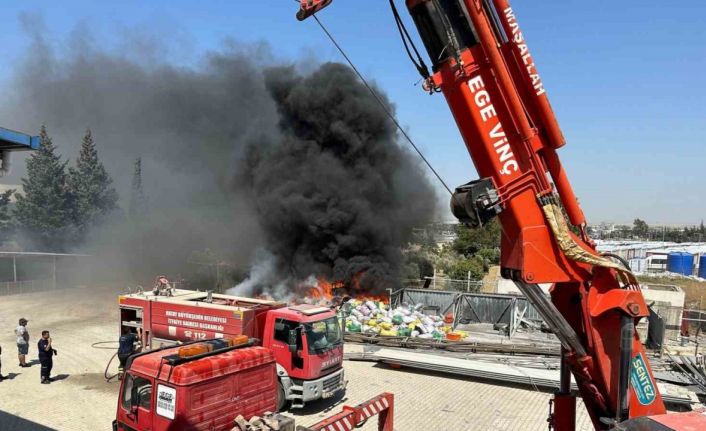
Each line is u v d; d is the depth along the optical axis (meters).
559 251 4.84
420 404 12.23
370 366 15.60
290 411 11.48
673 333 19.48
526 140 4.73
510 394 13.09
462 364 14.67
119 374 13.76
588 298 4.93
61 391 12.53
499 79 4.64
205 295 14.98
